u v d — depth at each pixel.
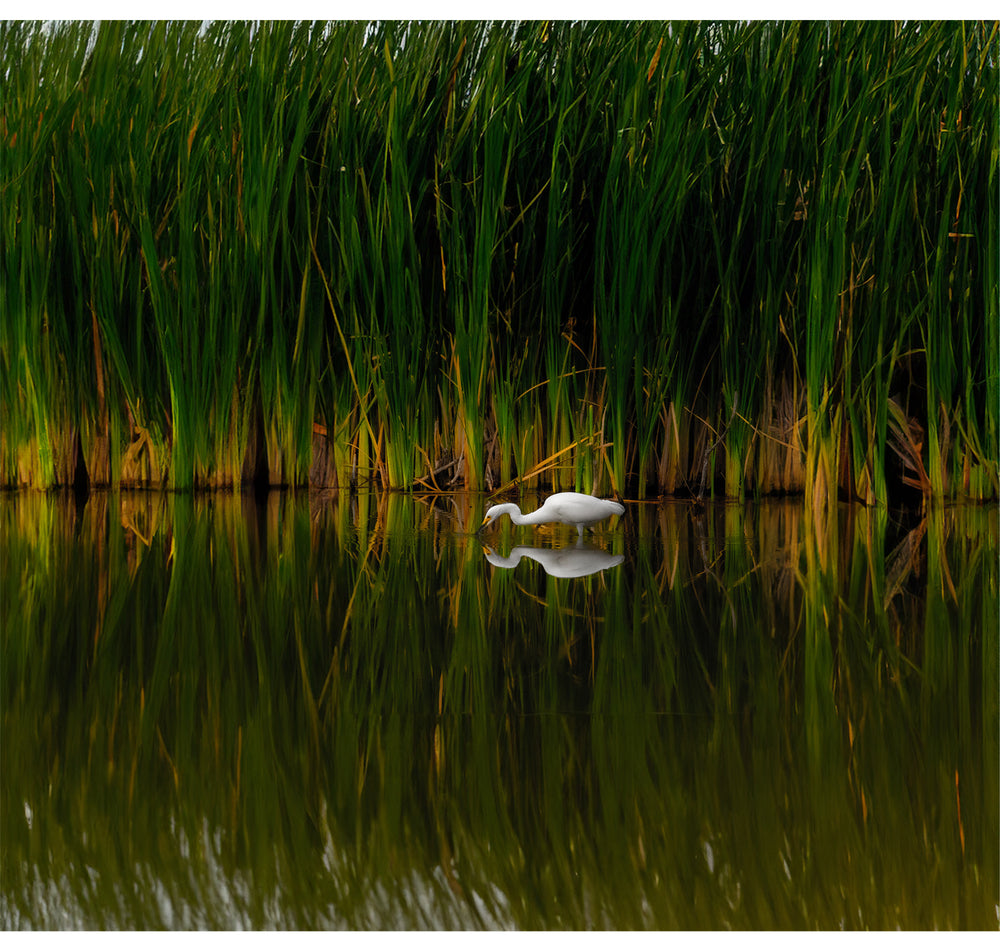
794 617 2.59
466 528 4.01
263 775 1.67
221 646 2.35
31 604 2.73
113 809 1.57
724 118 4.48
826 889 1.38
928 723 1.86
